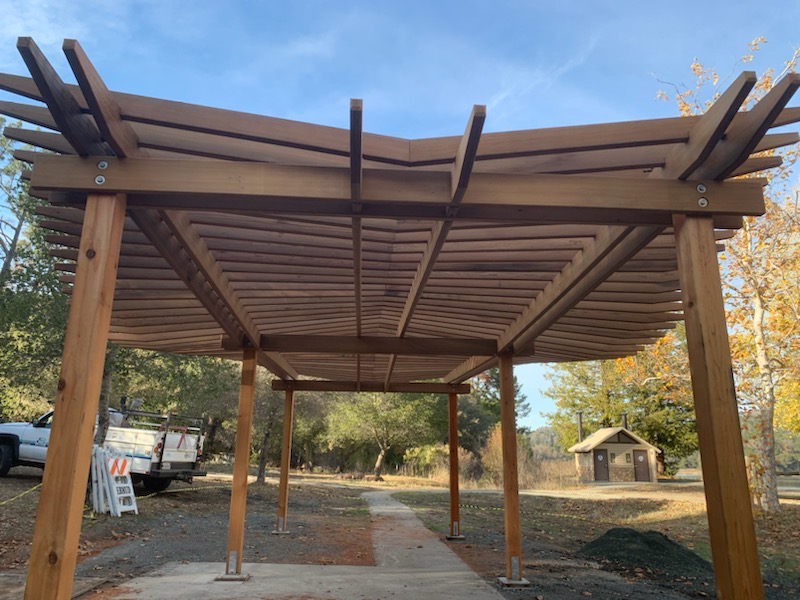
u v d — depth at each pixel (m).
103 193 2.38
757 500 13.54
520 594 5.11
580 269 3.67
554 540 9.33
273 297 4.98
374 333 7.40
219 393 13.05
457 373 8.32
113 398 13.62
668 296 4.75
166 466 11.09
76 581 4.94
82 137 2.30
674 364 14.98
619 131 2.43
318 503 13.00
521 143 2.41
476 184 2.49
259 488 14.83
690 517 13.02
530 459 26.98
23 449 10.83
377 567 6.22
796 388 14.18
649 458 27.80
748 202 2.53
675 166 2.55
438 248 3.25
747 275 13.27
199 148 2.47
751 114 2.23
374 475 25.97
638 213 2.62
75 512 2.03
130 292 4.67
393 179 2.47
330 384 9.09
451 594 5.03
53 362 9.51
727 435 2.22
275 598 4.66
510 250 3.76
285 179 2.44
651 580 6.22
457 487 8.67
